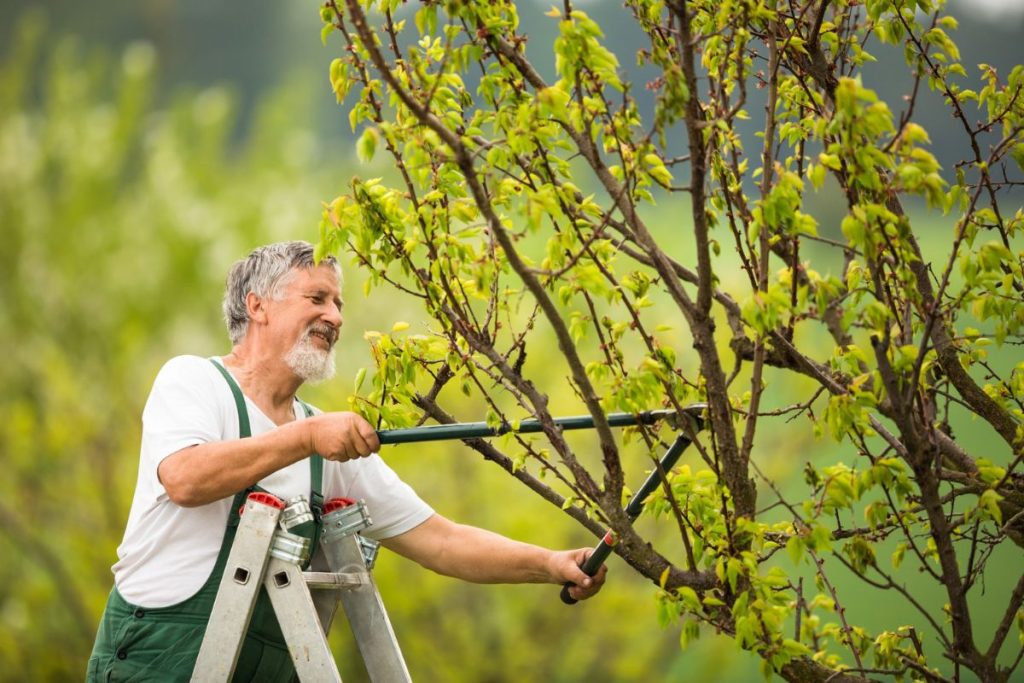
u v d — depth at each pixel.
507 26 6.89
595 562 7.79
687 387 7.09
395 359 7.19
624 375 6.46
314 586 7.54
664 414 7.00
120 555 7.87
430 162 6.66
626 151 6.52
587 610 21.02
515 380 7.00
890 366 6.48
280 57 91.50
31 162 31.64
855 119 5.94
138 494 7.79
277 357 8.10
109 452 24.58
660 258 6.60
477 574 8.57
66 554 23.53
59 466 24.08
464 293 7.05
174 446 7.56
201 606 7.62
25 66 40.22
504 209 7.04
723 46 7.04
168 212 30.41
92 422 24.62
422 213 6.92
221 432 7.85
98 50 41.12
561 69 6.32
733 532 6.63
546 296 6.20
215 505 7.72
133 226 30.14
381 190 6.89
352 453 7.23
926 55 7.34
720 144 7.01
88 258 28.80
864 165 6.04
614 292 6.55
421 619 20.98
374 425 7.29
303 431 7.29
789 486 21.45
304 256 8.16
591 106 6.48
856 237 6.11
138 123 36.09
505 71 6.88
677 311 19.58
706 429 6.96
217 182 34.44
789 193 6.25
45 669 23.22
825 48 7.75
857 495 6.46
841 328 6.43
